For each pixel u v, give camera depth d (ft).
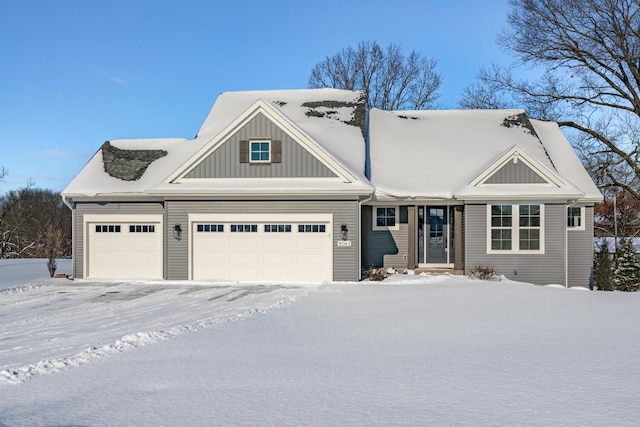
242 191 62.03
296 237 62.95
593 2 95.40
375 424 15.29
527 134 79.41
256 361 23.08
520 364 22.08
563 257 64.44
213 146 65.00
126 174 70.74
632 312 36.76
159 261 67.05
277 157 64.28
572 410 16.33
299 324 33.14
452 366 21.85
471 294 47.42
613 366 21.63
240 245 63.62
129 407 16.94
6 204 181.16
